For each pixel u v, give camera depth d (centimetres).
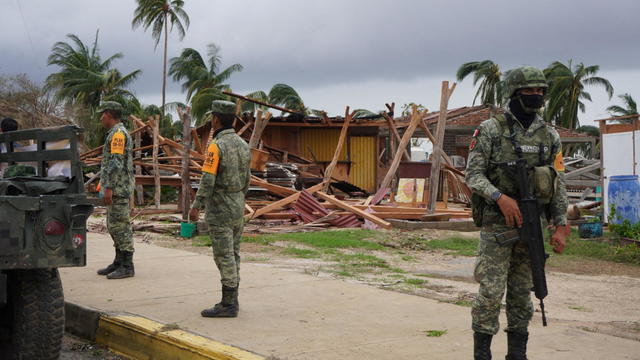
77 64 4462
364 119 2462
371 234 1269
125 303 588
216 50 4716
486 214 381
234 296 539
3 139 534
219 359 421
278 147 2552
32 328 434
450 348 449
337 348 446
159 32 4741
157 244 1092
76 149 444
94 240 1086
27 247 406
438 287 743
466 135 3650
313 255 990
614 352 443
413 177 1691
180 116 1741
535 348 452
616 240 1188
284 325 512
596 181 2033
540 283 367
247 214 1424
